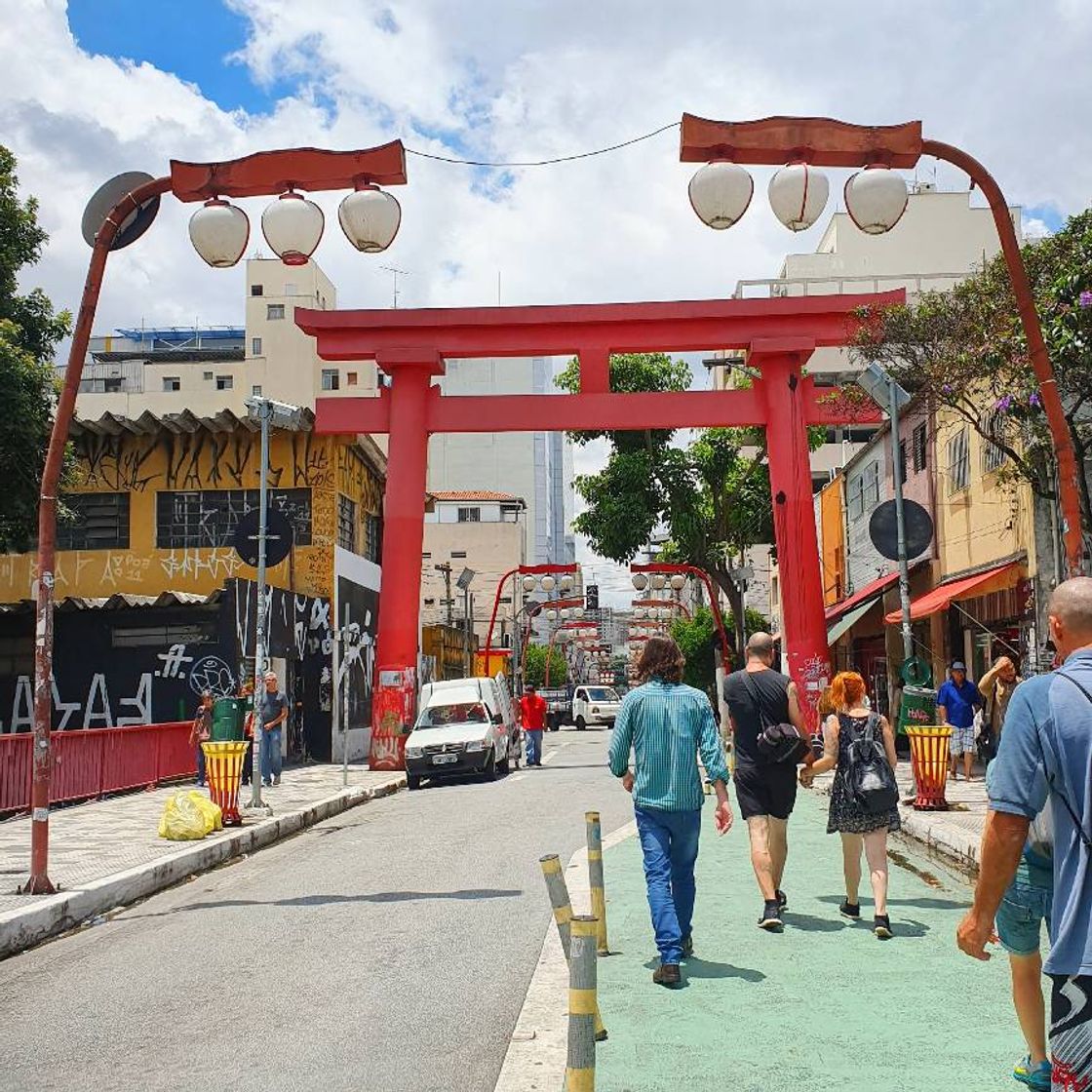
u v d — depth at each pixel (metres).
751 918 8.65
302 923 9.29
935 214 50.81
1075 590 3.75
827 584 36.25
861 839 9.05
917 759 14.55
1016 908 4.42
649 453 37.41
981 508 21.00
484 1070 5.48
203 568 29.48
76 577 29.62
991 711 18.91
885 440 28.41
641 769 7.19
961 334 14.83
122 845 13.34
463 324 26.52
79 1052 6.10
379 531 36.81
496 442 99.56
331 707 29.77
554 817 15.84
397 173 9.97
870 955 7.46
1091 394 13.46
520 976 7.21
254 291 77.19
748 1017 6.10
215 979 7.58
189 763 22.91
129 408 75.50
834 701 8.61
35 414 20.67
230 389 77.50
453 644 57.16
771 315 26.19
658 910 6.89
